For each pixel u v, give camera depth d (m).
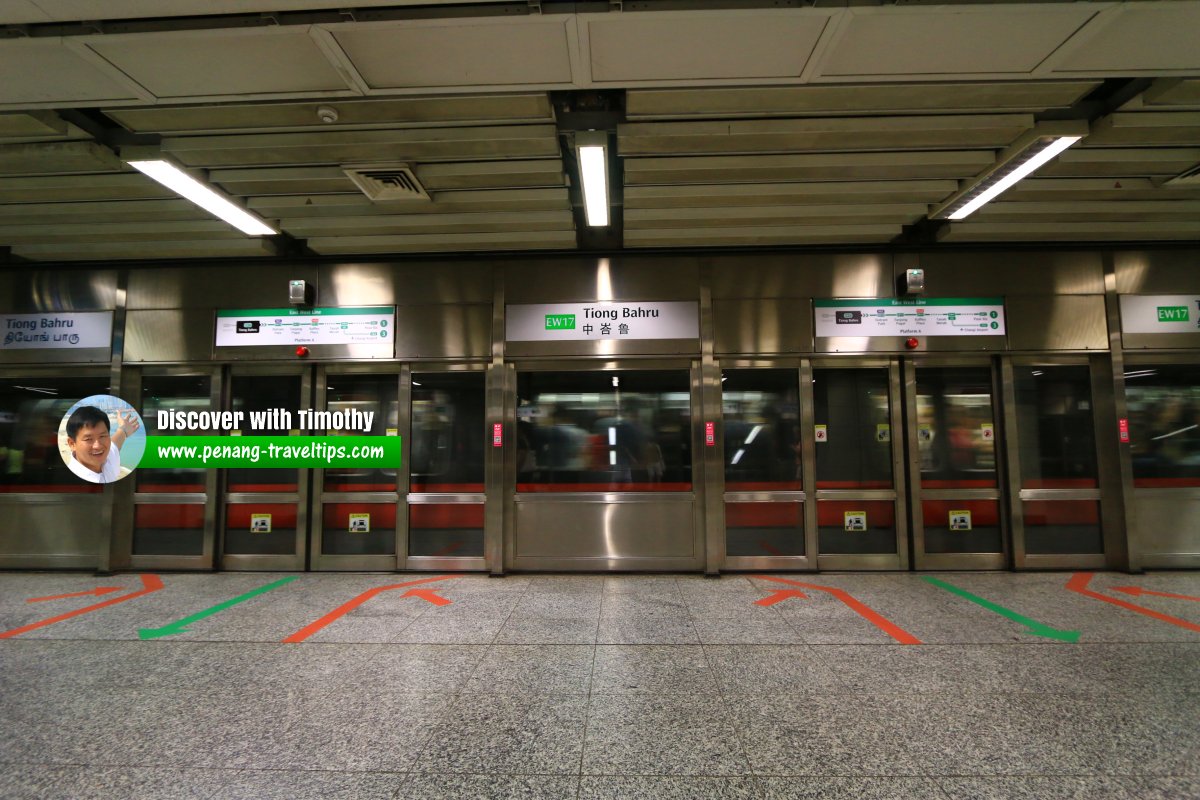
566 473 6.55
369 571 6.60
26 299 6.83
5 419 6.88
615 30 3.26
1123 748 2.79
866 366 6.60
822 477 6.51
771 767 2.65
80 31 3.20
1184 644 4.15
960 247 6.57
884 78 3.73
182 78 3.64
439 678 3.65
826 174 4.98
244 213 5.38
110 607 5.24
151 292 6.83
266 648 4.20
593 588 5.82
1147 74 3.68
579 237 6.38
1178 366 6.59
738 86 3.84
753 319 6.54
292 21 3.14
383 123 4.27
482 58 3.49
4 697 3.42
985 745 2.82
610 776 2.59
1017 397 6.59
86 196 5.29
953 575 6.25
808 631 4.48
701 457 6.46
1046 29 3.26
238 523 6.76
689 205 5.52
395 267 6.72
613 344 6.55
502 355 6.59
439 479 6.63
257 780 2.56
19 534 6.80
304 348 6.71
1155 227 6.06
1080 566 6.41
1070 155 4.76
